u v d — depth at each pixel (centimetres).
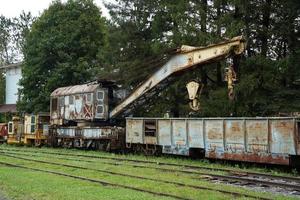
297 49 3284
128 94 3372
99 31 5225
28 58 5156
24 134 4278
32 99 5150
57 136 3894
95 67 4862
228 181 1680
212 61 2509
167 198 1303
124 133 3198
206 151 2448
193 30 3238
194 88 2545
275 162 2077
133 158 2672
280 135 2055
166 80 2822
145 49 3816
